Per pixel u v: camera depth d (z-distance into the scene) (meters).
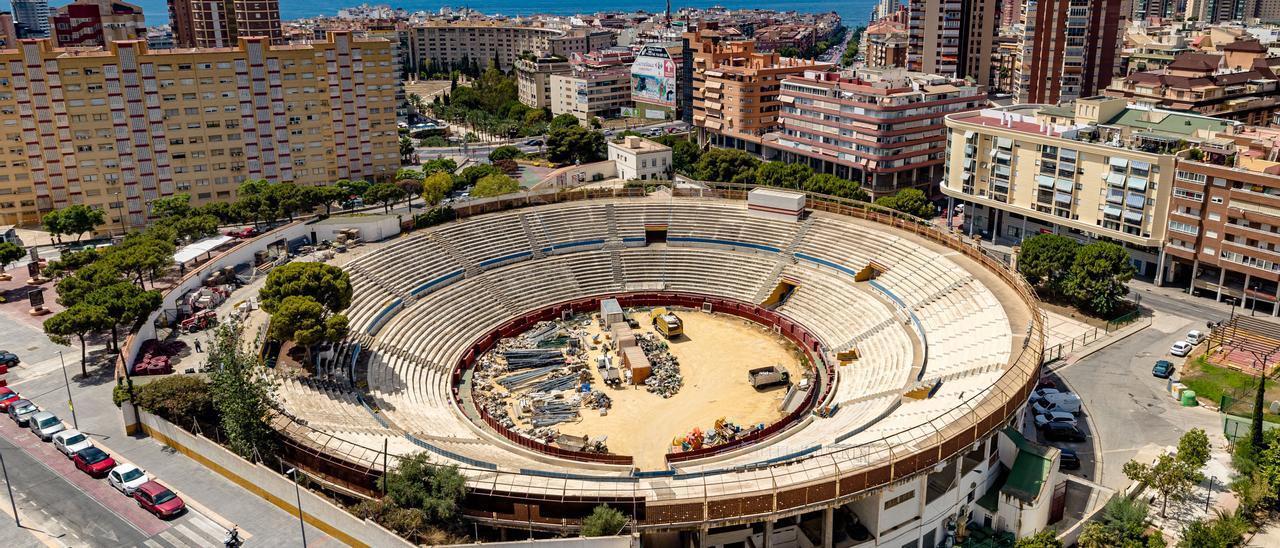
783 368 128.00
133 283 130.50
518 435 107.44
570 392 122.94
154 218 193.75
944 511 89.00
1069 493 96.75
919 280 138.12
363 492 84.06
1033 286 152.75
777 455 94.19
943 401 97.56
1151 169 152.00
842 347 133.25
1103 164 160.00
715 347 138.62
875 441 83.06
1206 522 90.50
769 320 146.38
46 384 110.12
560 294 153.25
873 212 160.62
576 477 82.75
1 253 149.75
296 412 96.69
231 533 77.81
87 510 83.25
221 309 126.50
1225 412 112.56
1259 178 137.50
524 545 74.38
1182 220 150.12
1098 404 116.94
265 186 195.62
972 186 187.00
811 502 79.38
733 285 155.25
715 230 164.25
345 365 117.19
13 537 78.94
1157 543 81.69
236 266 140.00
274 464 88.31
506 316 145.38
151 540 78.75
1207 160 147.62
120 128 194.00
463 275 149.12
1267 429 103.06
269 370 108.81
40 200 196.12
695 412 117.50
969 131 184.25
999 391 92.88
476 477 82.50
